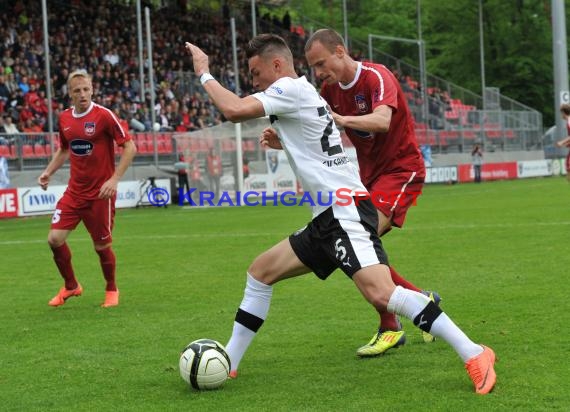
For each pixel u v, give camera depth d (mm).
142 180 42344
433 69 95375
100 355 9469
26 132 40938
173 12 58969
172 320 11547
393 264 16344
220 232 25641
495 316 10695
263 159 43656
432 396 7168
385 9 103938
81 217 12984
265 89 7781
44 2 39625
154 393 7734
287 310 11875
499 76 92625
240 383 7977
